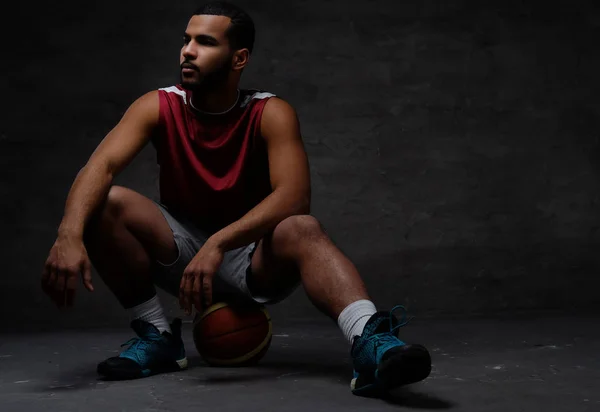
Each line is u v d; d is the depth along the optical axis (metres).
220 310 2.83
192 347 3.59
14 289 4.84
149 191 4.99
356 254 5.17
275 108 2.78
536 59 5.39
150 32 5.04
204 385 2.53
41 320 4.83
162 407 2.21
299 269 2.51
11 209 4.86
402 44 5.27
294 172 2.69
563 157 5.38
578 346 3.50
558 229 5.36
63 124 4.94
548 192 5.36
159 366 2.79
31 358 3.25
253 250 2.79
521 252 5.31
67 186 4.93
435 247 5.23
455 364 2.98
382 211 5.20
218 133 2.80
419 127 5.26
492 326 4.35
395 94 5.25
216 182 2.80
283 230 2.54
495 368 2.89
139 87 5.02
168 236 2.78
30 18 4.93
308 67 5.19
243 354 2.84
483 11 5.34
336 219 5.16
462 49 5.32
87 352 3.45
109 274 2.74
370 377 2.32
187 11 5.09
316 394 2.38
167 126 2.80
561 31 5.41
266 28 5.16
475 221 5.28
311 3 5.20
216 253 2.52
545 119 5.38
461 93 5.31
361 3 5.24
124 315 4.90
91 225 2.63
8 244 4.84
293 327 4.48
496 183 5.31
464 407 2.20
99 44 4.99
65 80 4.95
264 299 2.78
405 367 2.09
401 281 5.20
